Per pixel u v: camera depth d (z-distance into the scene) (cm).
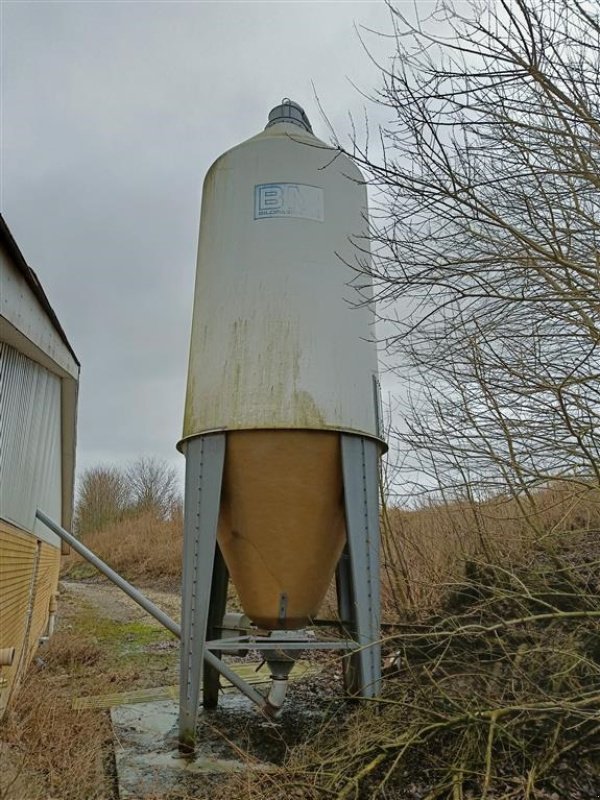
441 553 677
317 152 559
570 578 477
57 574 1390
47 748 497
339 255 538
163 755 505
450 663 464
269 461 489
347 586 591
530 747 372
